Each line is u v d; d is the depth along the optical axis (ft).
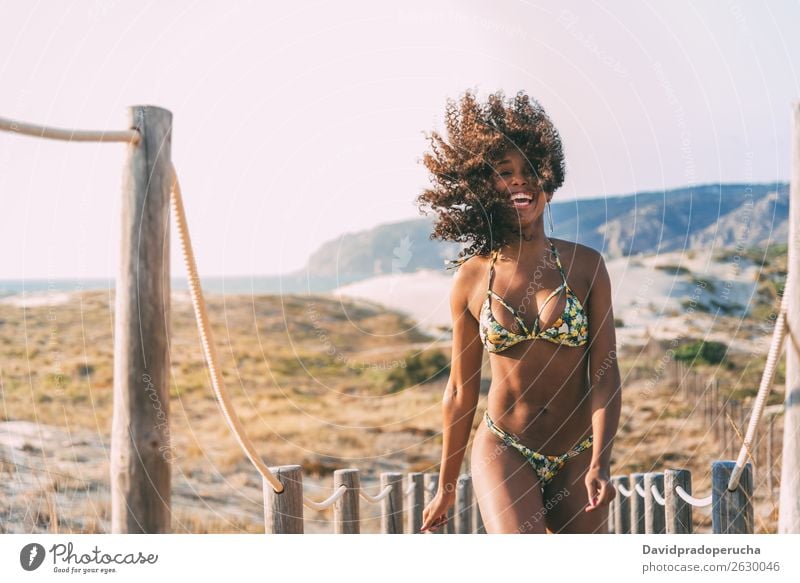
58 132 8.38
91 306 84.07
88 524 14.93
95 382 64.23
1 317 81.71
